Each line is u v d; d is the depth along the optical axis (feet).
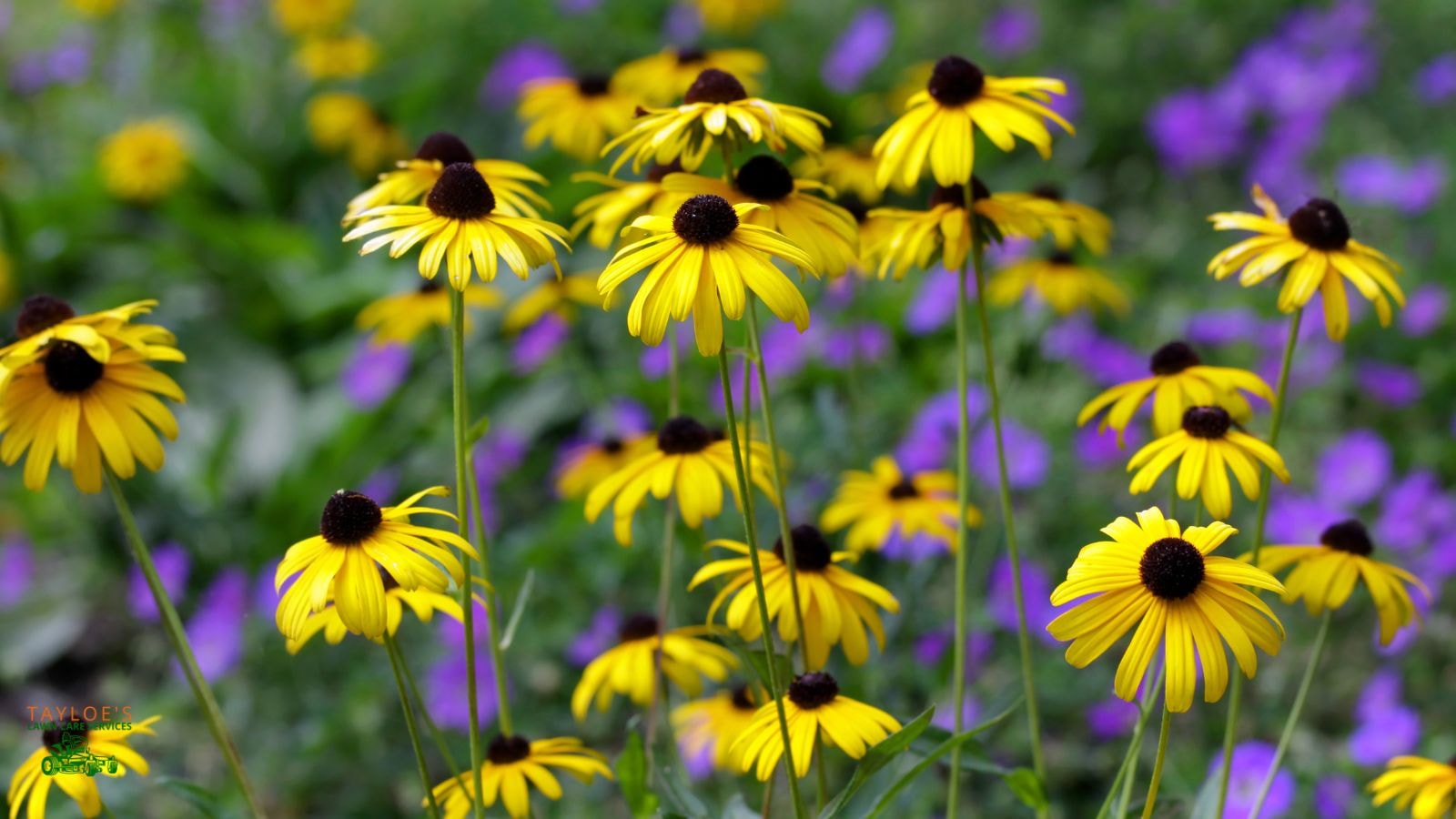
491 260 6.59
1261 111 23.18
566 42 25.61
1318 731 12.67
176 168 21.31
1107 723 12.06
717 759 9.07
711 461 8.64
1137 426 15.17
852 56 22.74
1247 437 7.70
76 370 7.29
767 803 7.93
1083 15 26.13
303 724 13.32
